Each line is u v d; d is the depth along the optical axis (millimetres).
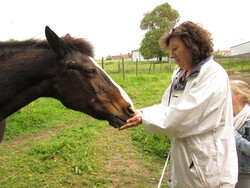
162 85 12703
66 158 4020
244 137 1979
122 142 4820
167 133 1564
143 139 4781
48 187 3182
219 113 1443
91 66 2125
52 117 7004
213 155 1451
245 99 2002
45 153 4316
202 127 1466
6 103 2094
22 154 4379
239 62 16281
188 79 1561
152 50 35250
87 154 4199
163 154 4062
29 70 2070
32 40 2215
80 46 2209
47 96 2295
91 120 6730
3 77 2023
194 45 1488
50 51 2141
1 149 4730
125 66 23812
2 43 2131
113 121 2164
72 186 3230
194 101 1445
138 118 1718
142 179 3393
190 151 1541
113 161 3961
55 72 2117
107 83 2217
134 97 9672
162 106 1733
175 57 1630
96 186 3209
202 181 1479
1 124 2705
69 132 5520
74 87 2131
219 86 1426
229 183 1432
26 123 6320
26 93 2146
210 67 1482
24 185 3240
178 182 1671
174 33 1544
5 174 3602
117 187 3191
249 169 1949
